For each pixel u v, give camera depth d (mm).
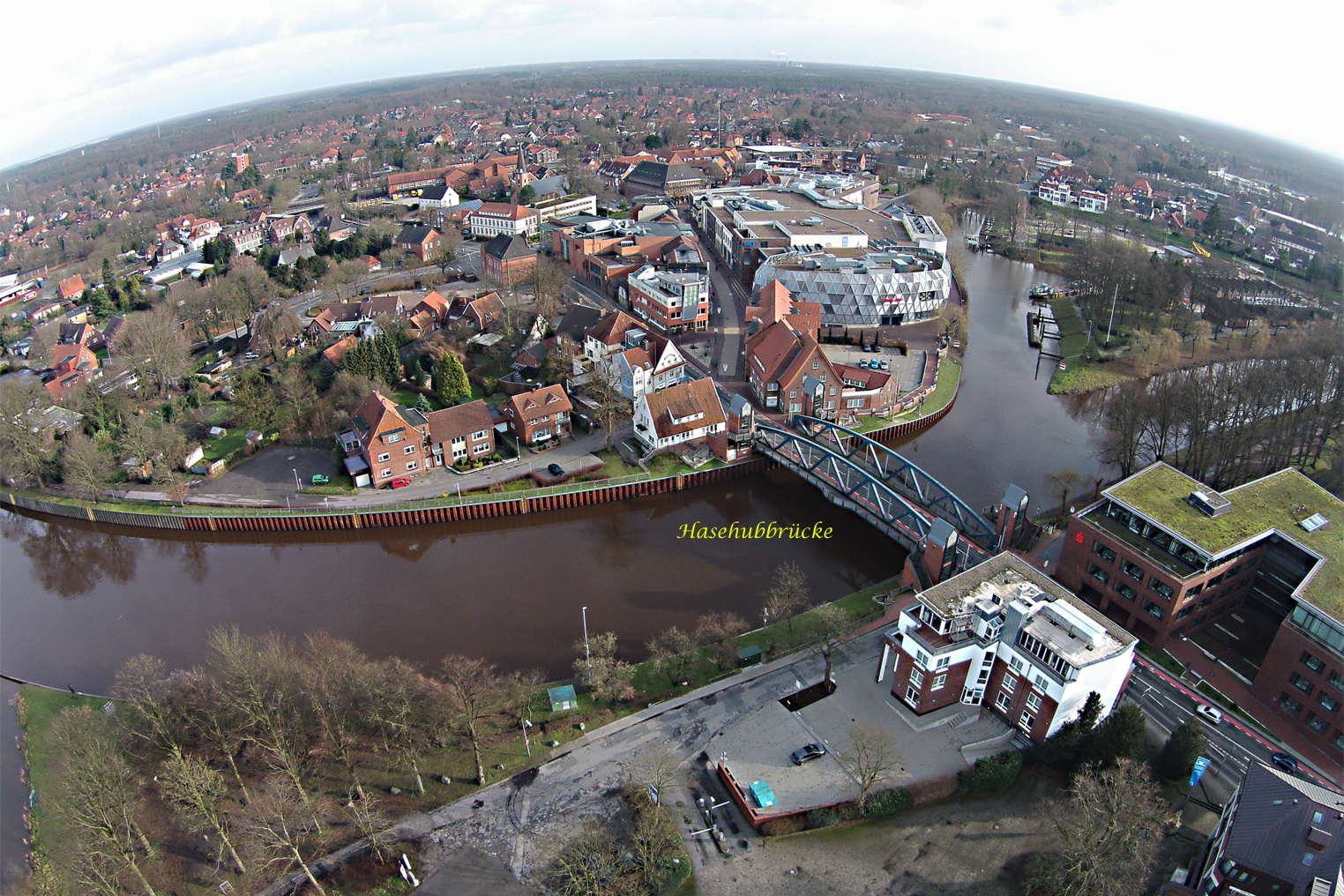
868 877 68375
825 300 197625
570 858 68750
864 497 126125
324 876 69062
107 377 185125
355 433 136000
